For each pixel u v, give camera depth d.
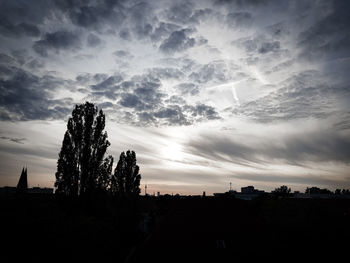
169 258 9.88
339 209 25.72
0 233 13.31
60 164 21.36
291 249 12.85
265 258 10.50
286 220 26.66
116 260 16.45
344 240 17.05
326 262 12.38
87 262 14.69
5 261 11.41
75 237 16.02
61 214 18.44
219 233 11.83
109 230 20.61
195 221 13.32
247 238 11.59
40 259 12.66
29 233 14.27
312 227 22.56
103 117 23.78
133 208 27.97
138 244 22.16
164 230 12.21
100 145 22.94
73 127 22.55
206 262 9.58
